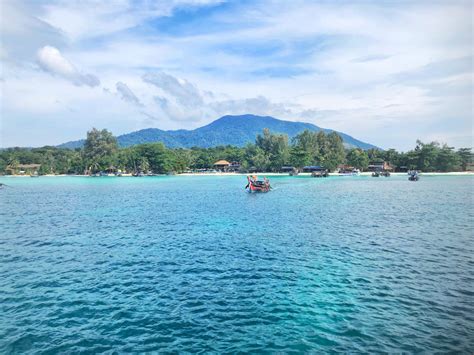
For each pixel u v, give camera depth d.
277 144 180.75
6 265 23.36
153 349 12.95
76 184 118.81
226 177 155.62
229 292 18.27
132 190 88.62
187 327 14.55
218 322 14.97
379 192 75.69
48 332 14.26
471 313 15.72
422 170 159.62
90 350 12.92
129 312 16.00
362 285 19.16
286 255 25.19
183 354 12.60
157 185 107.06
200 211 48.25
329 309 16.17
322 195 70.06
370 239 30.19
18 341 13.58
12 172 197.38
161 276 20.88
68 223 39.75
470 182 108.06
